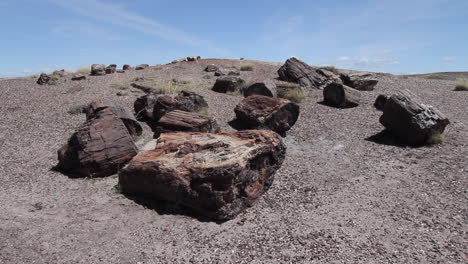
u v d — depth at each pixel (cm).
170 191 612
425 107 957
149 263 466
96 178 747
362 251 484
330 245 502
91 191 682
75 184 715
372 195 668
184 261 471
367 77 1778
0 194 648
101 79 1916
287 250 493
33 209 591
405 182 717
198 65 2477
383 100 1303
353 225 560
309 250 490
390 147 937
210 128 995
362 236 526
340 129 1109
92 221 565
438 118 933
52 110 1293
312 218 589
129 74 2094
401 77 2200
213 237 535
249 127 1125
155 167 625
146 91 1609
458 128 1062
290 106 1103
